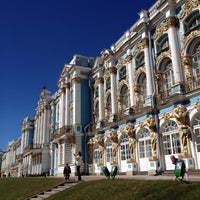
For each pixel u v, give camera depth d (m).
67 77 36.81
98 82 30.94
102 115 29.42
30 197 17.53
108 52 28.81
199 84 17.78
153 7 23.55
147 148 21.22
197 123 16.98
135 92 23.75
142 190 10.87
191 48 18.77
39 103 53.25
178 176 10.73
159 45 22.00
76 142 30.88
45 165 44.41
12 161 79.69
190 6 18.92
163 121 19.36
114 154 24.89
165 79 20.94
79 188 15.11
